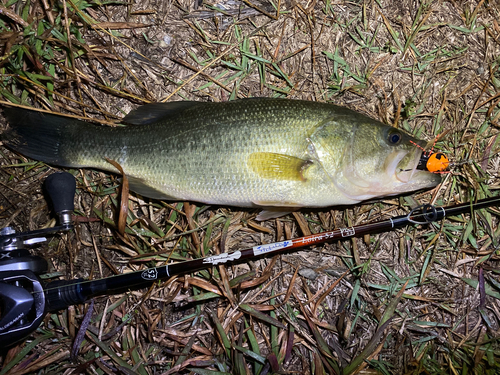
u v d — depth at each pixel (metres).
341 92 0.41
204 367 0.39
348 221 0.40
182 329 0.39
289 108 0.36
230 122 0.36
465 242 0.40
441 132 0.41
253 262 0.40
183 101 0.38
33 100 0.40
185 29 0.41
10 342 0.32
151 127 0.37
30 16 0.38
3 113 0.39
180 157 0.36
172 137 0.36
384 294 0.40
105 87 0.40
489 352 0.39
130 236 0.39
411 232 0.40
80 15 0.39
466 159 0.40
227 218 0.40
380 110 0.41
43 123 0.39
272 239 0.41
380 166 0.36
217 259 0.35
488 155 0.40
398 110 0.40
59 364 0.38
